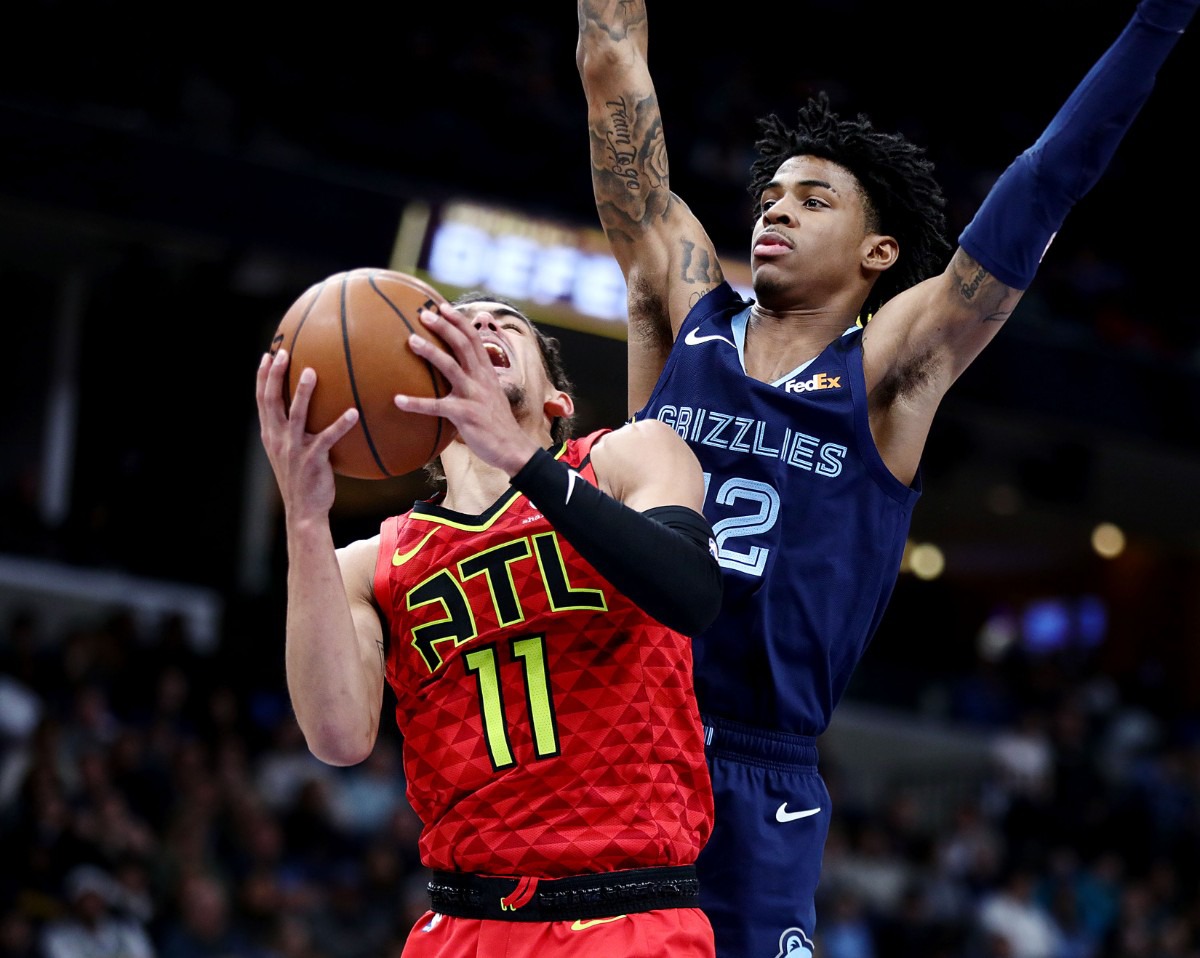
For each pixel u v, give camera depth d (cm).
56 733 1065
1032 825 1602
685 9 2152
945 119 2152
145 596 1614
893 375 364
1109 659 2609
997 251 352
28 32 1501
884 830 1495
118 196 1389
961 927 1342
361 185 1473
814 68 2189
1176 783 1762
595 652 301
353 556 328
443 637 308
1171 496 2191
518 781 297
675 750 302
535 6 2020
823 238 376
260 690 1439
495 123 1731
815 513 358
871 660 2603
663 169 401
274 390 285
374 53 1739
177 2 1616
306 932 1028
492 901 296
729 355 374
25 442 1730
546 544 305
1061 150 347
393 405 282
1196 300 2031
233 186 1429
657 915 293
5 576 1521
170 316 1684
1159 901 1529
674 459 311
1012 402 1734
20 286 1739
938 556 2698
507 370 330
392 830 1192
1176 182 2066
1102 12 2203
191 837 1068
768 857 346
